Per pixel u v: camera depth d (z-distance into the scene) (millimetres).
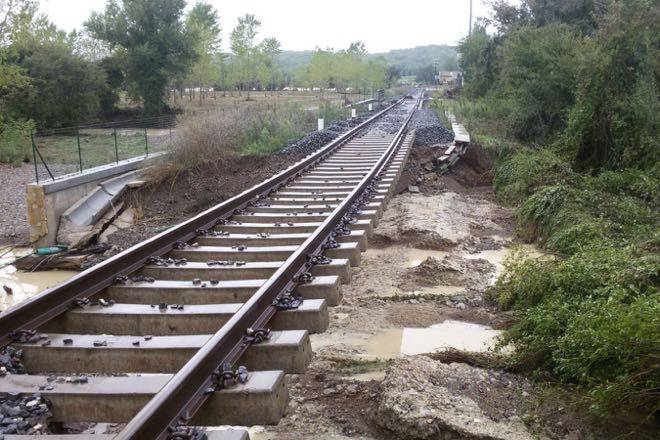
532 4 31219
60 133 28875
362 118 37156
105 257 11125
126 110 49688
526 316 6199
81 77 39219
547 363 5418
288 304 5484
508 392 5031
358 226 9375
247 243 8344
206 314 5391
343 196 12016
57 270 10734
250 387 3988
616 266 6637
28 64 36938
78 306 5586
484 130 23531
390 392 4668
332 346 6066
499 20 36406
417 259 9648
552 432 4461
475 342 6336
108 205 14070
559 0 29516
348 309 7148
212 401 3936
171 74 48125
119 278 6371
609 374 4801
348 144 22562
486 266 9297
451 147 19016
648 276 6336
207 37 53875
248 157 18469
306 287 6109
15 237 13094
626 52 15211
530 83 20734
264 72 65375
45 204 12164
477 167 18906
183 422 3613
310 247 7305
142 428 3201
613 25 15500
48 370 4719
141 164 16750
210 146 17688
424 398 4594
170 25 47844
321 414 4770
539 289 6918
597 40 16281
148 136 26547
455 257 9594
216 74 55469
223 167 17516
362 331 6516
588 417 4574
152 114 47219
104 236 12625
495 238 11703
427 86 139500
